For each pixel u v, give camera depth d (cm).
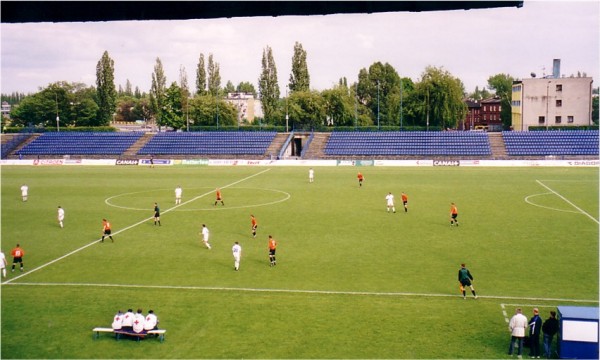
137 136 13488
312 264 3847
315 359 2350
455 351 2425
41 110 17450
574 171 9625
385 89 19488
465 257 3972
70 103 17925
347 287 3319
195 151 12625
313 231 4938
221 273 3666
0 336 2650
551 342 2494
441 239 4550
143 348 2498
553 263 3781
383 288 3291
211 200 6825
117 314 2672
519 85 15650
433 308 2947
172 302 3102
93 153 12794
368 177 9094
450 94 14062
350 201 6600
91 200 6962
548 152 11188
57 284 3475
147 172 10331
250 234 4866
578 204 6147
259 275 3603
